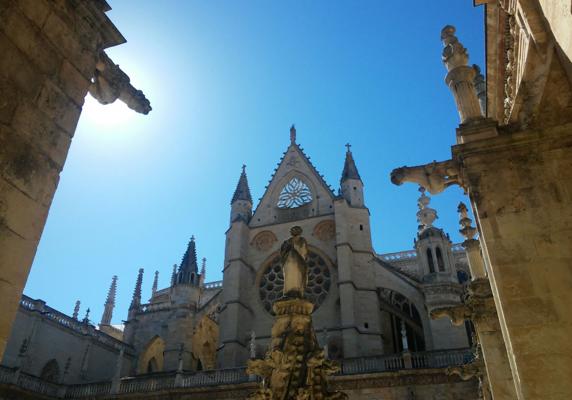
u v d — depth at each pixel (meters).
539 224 8.57
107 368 50.44
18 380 40.50
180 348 46.62
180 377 42.31
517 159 9.22
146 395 42.06
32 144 6.43
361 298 45.12
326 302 46.88
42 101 6.75
